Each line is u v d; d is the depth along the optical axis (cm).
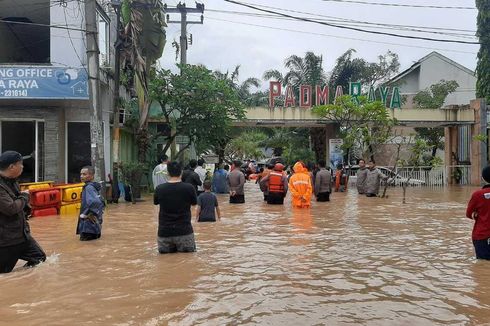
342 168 2508
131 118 2142
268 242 925
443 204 1752
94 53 1531
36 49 2227
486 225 764
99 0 1881
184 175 1502
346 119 2661
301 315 496
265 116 2817
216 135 2242
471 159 3064
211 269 697
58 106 1759
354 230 1089
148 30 2009
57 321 480
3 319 486
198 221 1211
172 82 2116
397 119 2794
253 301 543
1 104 1719
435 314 500
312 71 3966
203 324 470
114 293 577
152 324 470
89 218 961
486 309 518
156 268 705
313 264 732
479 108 2978
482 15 3225
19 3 1961
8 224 673
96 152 1539
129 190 1823
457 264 739
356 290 589
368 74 3938
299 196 1587
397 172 2986
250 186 3003
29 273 680
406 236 1007
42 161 1744
